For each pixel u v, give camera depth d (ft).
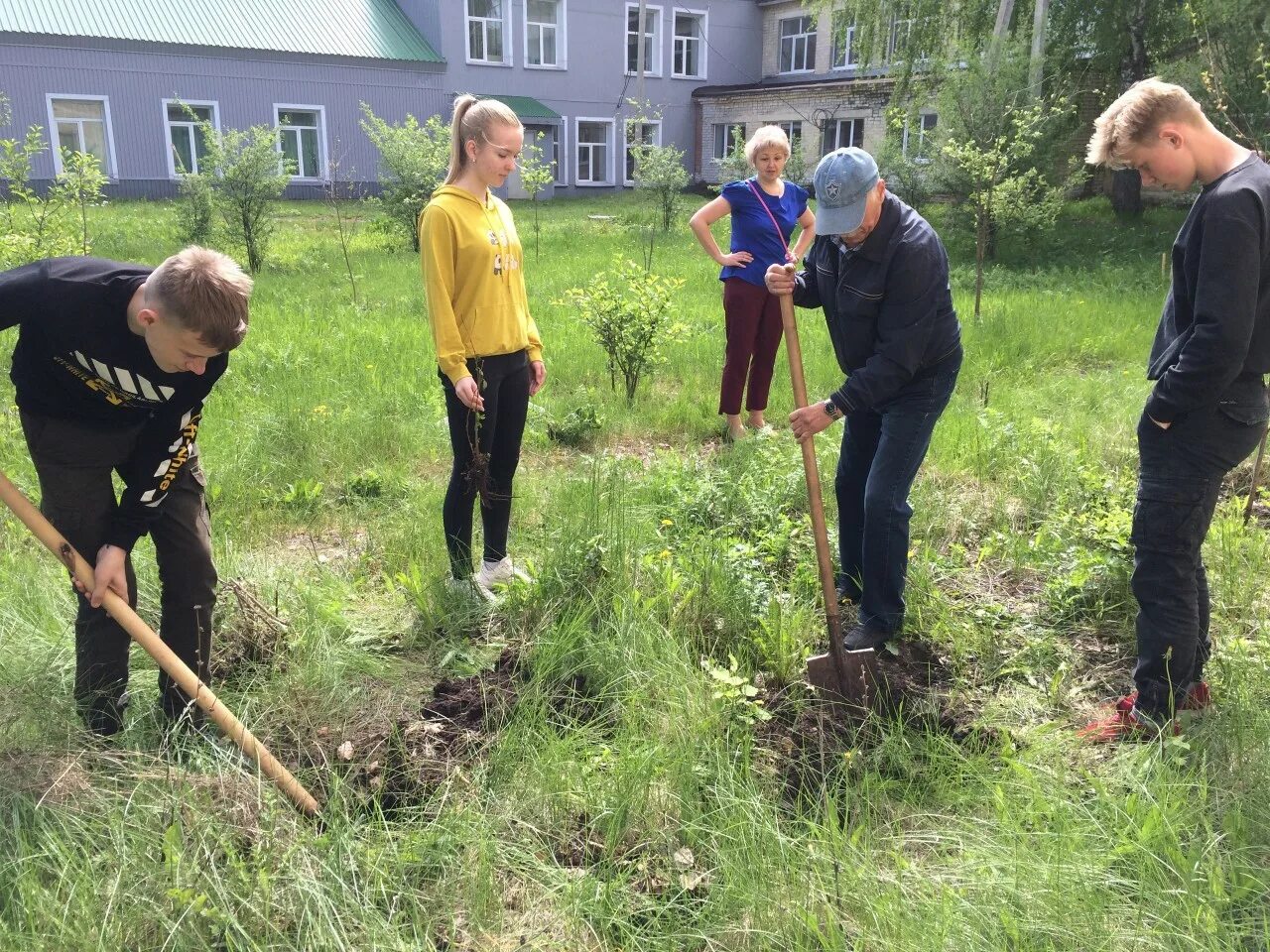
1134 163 9.23
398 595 13.09
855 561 13.28
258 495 16.44
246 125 92.43
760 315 20.39
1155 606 10.02
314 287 41.60
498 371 12.57
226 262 7.53
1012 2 58.18
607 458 18.45
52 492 8.63
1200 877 7.95
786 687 11.41
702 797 9.43
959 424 20.36
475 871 8.25
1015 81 49.19
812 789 9.70
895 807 9.48
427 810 9.05
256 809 8.39
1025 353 29.22
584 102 110.42
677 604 12.33
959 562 14.74
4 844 7.94
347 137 97.50
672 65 114.32
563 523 13.89
